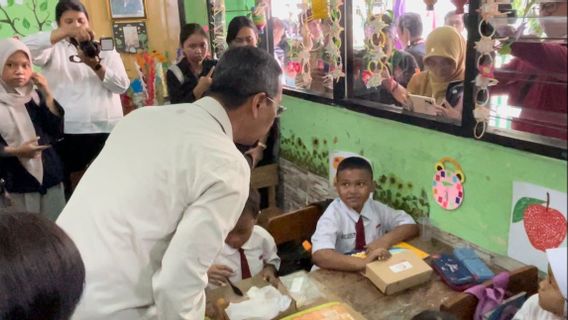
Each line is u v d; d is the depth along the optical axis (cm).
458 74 148
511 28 119
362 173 168
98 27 330
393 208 183
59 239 55
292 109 240
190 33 235
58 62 248
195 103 103
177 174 91
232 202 92
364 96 193
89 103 254
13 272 51
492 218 142
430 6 153
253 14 252
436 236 164
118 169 98
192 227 88
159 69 342
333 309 114
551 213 123
